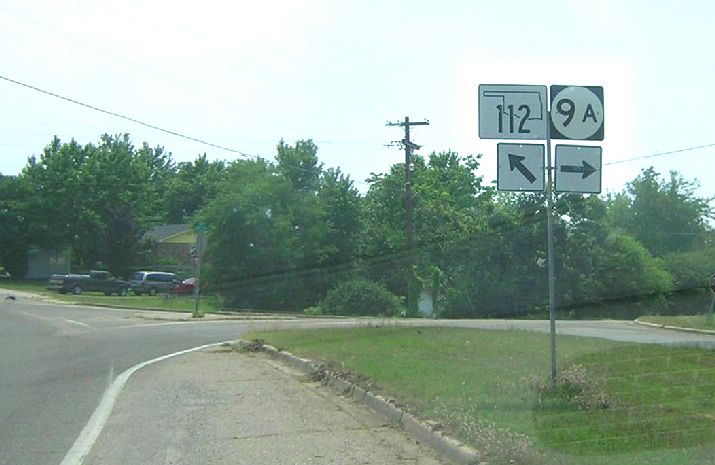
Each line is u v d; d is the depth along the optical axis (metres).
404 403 9.23
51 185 69.75
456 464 7.06
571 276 44.03
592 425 7.73
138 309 36.62
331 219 51.97
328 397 10.80
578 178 9.86
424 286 45.91
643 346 14.57
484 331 19.38
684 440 7.10
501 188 9.84
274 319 31.42
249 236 46.41
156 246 73.56
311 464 7.20
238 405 10.24
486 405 8.80
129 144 116.50
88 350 17.17
